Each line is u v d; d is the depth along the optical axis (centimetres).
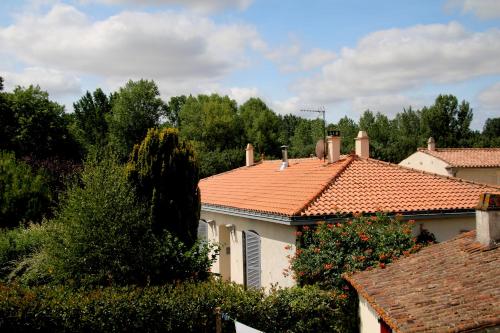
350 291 1381
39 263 1669
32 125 4628
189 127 6556
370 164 1998
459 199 1762
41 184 2525
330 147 2105
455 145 6388
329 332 1291
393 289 996
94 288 1381
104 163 1562
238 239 2045
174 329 1211
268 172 2572
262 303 1254
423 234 1661
